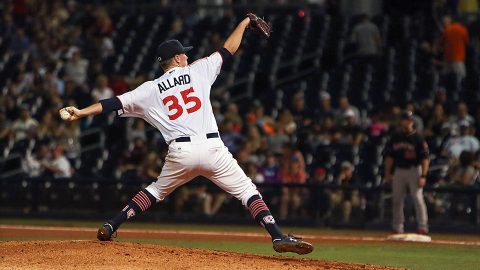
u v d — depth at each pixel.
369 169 70.38
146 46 93.88
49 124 79.81
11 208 75.38
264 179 70.50
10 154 79.00
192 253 33.59
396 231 58.22
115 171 77.12
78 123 81.00
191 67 34.47
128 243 35.06
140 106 34.12
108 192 72.75
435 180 66.69
